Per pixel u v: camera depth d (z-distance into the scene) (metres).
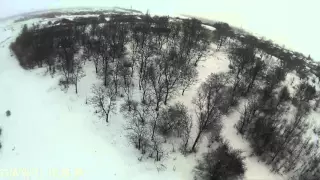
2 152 65.50
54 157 62.97
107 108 72.25
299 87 88.81
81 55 92.12
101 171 59.97
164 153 63.84
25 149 65.75
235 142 68.06
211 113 66.06
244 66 86.69
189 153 64.19
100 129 68.75
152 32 102.69
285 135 68.69
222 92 75.25
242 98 79.31
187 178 59.75
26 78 90.62
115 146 65.12
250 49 97.69
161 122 68.56
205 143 66.25
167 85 70.00
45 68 93.75
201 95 74.25
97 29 107.69
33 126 71.25
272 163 65.44
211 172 58.19
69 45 94.56
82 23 125.12
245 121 71.06
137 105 72.94
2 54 109.00
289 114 77.50
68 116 72.56
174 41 98.19
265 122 68.31
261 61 91.88
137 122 69.00
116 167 60.81
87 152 63.72
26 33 112.31
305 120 76.88
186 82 79.06
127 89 77.38
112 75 80.69
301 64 119.56
